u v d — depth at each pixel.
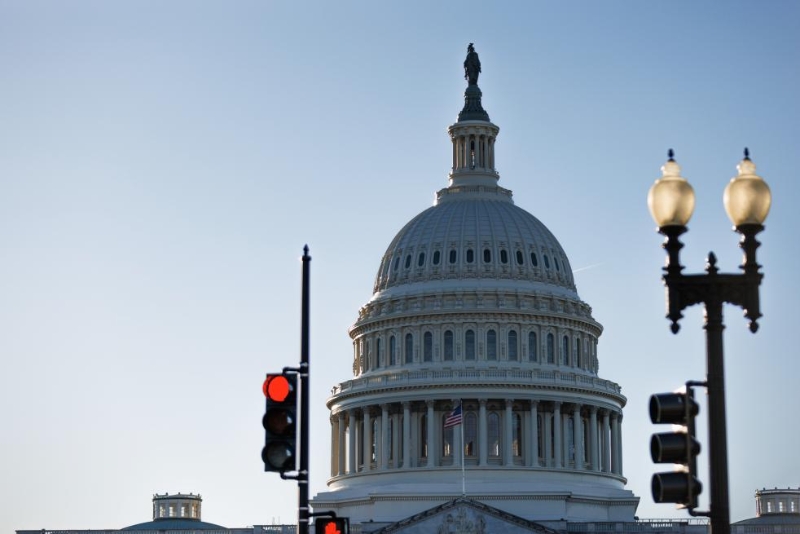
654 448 37.44
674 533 186.12
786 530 186.62
